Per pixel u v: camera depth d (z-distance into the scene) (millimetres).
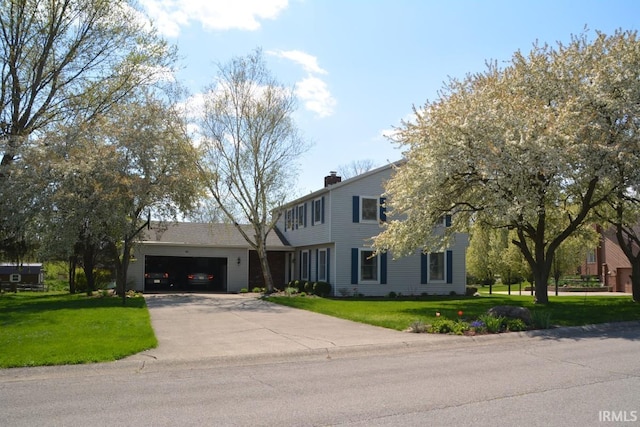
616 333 13555
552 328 13719
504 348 11336
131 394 7473
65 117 24047
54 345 10703
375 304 20828
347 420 6066
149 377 8664
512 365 9359
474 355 10492
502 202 16312
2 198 21047
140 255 31328
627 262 37406
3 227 22703
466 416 6172
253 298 25078
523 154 15898
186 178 23203
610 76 16938
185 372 9070
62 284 41688
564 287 39125
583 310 17625
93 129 22312
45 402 7055
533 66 18438
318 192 28328
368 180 28141
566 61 18172
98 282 31609
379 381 8148
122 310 17719
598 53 17938
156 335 12672
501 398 6996
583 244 28281
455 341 12094
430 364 9562
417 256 28766
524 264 30453
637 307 18906
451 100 18406
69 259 28500
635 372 8641
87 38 23453
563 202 20234
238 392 7523
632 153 16391
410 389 7574
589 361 9672
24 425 6027
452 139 17188
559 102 17703
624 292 37625
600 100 16609
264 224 28281
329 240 27281
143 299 23406
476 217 20000
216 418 6207
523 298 26000
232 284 32125
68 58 23344
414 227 19000
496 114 16594
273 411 6480
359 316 15953
